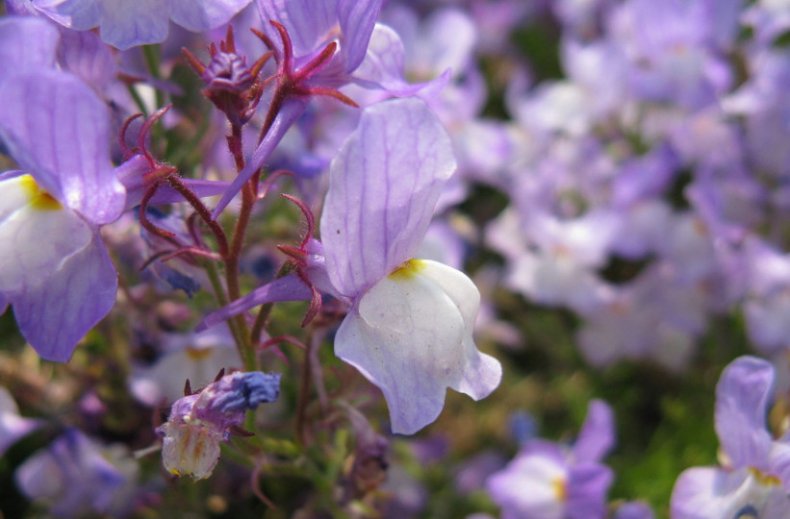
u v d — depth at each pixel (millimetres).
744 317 176
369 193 99
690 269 172
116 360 141
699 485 124
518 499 144
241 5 109
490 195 211
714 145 180
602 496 140
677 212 179
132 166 102
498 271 197
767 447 120
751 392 119
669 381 185
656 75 181
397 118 97
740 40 204
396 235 102
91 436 144
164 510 146
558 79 243
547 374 191
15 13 110
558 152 198
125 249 132
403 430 100
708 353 182
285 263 106
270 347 120
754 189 179
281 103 105
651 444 174
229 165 141
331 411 123
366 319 102
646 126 192
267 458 128
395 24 192
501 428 175
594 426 142
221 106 102
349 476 126
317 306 102
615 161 193
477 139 194
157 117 103
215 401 104
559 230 180
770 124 179
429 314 103
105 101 120
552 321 194
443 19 193
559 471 145
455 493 164
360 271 102
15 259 101
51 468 144
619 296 180
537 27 246
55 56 103
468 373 104
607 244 179
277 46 107
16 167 140
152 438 142
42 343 102
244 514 151
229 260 109
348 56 106
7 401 146
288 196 105
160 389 138
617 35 196
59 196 100
